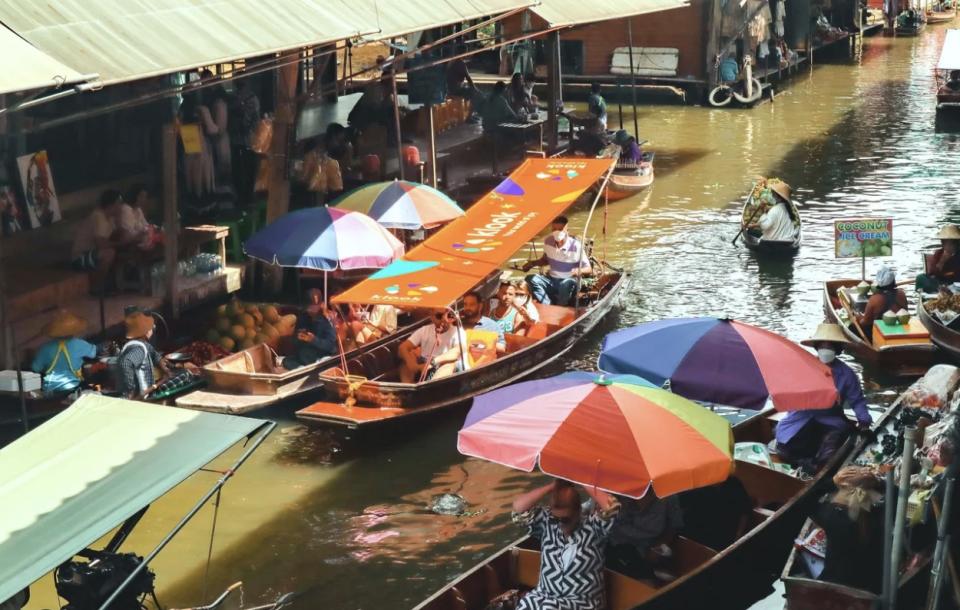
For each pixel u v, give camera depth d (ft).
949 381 42.19
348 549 37.70
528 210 52.06
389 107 77.00
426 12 58.44
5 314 41.88
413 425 46.50
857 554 31.42
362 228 49.39
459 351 46.85
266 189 66.95
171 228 53.98
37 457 29.04
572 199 52.80
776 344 38.68
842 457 38.50
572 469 29.43
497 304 55.62
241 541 38.14
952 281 55.93
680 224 76.95
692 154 98.94
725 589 33.22
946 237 55.98
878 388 49.73
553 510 29.84
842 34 157.48
